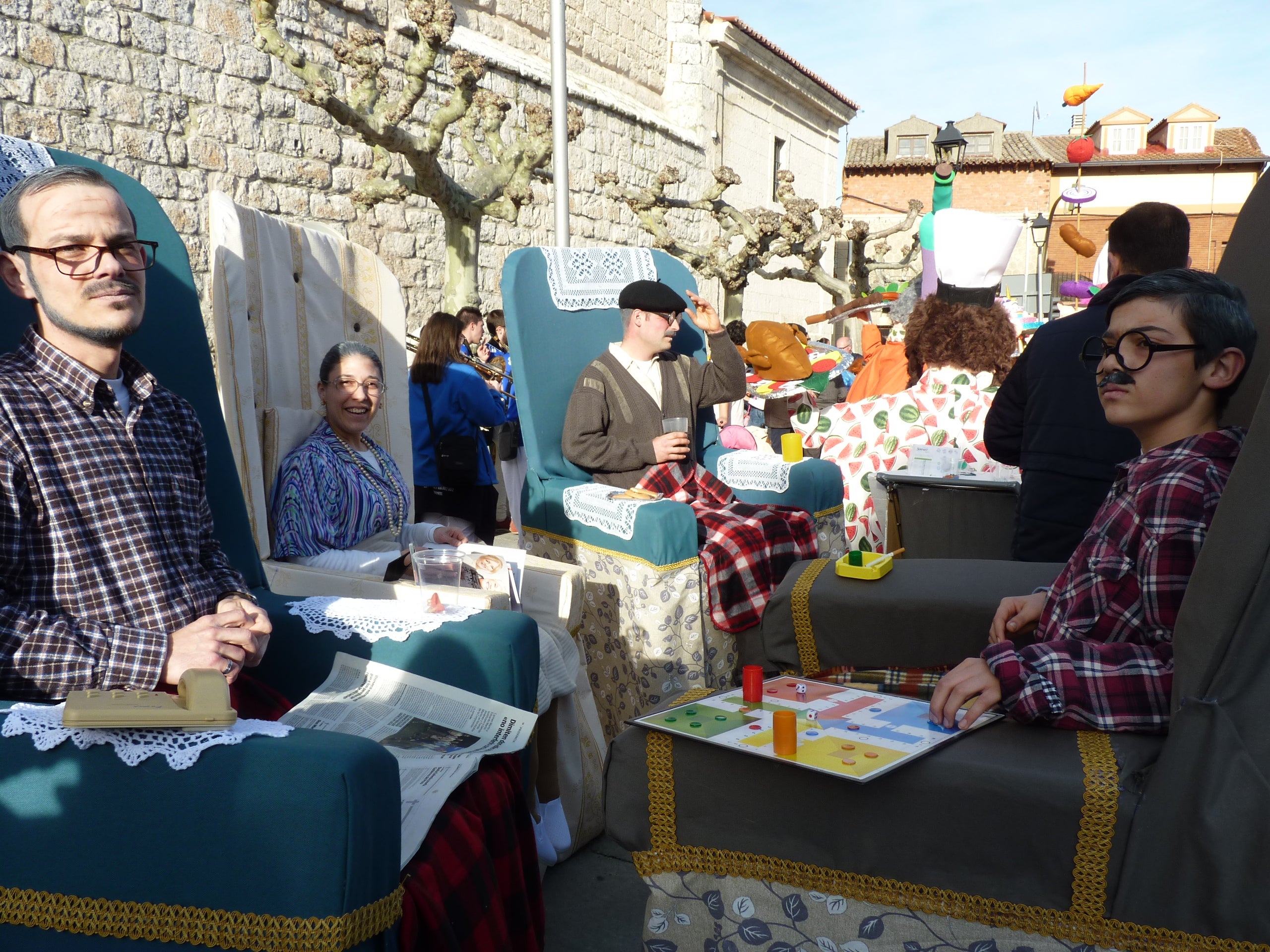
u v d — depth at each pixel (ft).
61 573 6.00
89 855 4.58
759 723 5.44
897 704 5.66
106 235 6.09
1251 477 4.29
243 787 4.45
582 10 50.14
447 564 7.38
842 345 36.37
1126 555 5.16
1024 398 10.28
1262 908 4.08
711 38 61.00
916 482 12.63
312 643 7.11
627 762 5.45
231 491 8.18
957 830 4.68
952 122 26.91
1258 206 6.44
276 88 30.45
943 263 14.38
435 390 17.06
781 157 75.25
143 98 26.45
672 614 10.55
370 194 26.53
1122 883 4.37
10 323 6.75
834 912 4.97
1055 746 4.86
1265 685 4.35
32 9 23.76
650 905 5.41
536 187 44.14
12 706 4.89
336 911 4.39
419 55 24.35
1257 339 5.19
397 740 6.25
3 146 7.32
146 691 4.78
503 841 6.08
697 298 13.74
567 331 12.92
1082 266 103.91
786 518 11.80
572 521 11.44
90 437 6.24
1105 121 126.52
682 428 12.39
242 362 9.24
